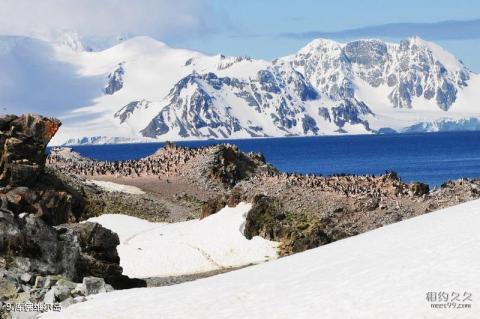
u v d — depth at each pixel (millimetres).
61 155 199375
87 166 173750
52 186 97875
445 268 39156
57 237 52375
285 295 39500
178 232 103125
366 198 120125
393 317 34125
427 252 42531
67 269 51625
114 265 56594
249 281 43812
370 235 52719
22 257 49750
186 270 89812
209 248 96312
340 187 124812
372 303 36125
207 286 43875
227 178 172375
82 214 115250
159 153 190125
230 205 110000
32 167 94375
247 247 95938
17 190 67375
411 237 47562
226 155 178750
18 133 96312
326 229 106062
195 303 40062
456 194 126875
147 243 99188
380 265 41906
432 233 47344
